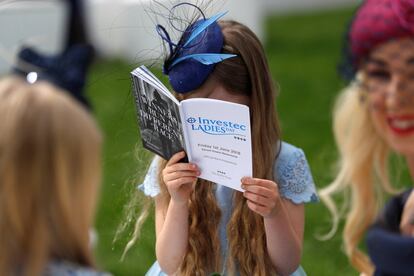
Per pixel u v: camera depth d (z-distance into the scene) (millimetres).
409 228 2740
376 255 2727
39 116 2377
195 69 3326
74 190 2385
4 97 2414
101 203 6426
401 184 5387
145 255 5711
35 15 7586
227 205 3564
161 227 3613
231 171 3193
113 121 8312
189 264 3520
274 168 3529
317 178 6414
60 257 2418
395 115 3094
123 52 10617
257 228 3480
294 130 8461
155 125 3287
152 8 4547
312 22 14844
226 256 3545
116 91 9766
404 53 3023
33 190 2336
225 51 3389
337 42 12766
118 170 6797
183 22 3736
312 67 11180
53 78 4789
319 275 5383
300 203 3545
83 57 4918
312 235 5930
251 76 3402
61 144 2371
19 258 2367
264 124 3438
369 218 3553
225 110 3088
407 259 2639
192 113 3143
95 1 10789
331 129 8414
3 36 6672
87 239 2467
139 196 3824
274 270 3482
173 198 3352
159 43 4402
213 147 3186
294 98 9695
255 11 11352
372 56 3105
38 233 2338
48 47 7871
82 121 2445
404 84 3055
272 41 13227
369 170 3490
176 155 3254
